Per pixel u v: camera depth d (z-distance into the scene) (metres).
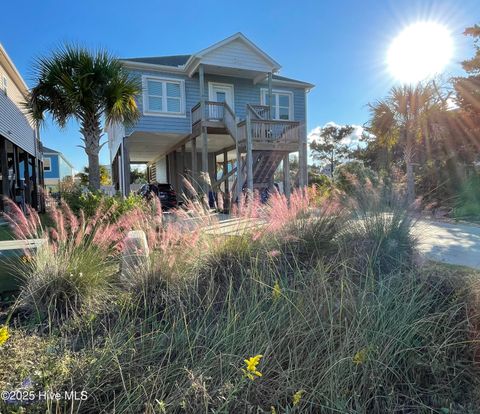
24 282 3.02
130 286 2.86
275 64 12.68
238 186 10.63
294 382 1.95
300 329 2.26
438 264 3.86
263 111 12.77
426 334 2.37
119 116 7.68
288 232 3.57
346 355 2.10
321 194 4.69
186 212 3.62
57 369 1.78
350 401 1.95
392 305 2.55
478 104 10.84
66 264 2.85
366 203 4.27
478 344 2.37
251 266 3.00
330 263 3.21
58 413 1.52
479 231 6.62
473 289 2.69
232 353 2.01
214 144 15.80
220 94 13.36
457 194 9.83
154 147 16.53
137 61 12.31
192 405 1.68
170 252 3.01
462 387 2.19
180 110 12.63
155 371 1.85
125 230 3.68
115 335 2.15
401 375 2.18
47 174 31.00
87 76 6.87
